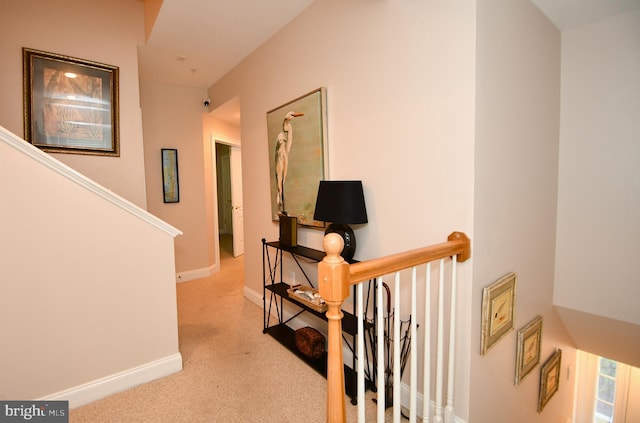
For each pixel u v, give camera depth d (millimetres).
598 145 2035
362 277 994
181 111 4227
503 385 1786
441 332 1438
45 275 1680
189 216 4363
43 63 2594
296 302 2264
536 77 1853
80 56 2746
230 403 1846
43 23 2594
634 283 1982
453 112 1469
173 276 2113
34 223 1639
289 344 2459
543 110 1955
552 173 2127
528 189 1855
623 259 2012
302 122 2398
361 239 2029
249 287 3549
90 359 1832
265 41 2883
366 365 2008
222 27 2639
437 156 1556
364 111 1937
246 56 3223
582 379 3133
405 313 1799
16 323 1616
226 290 3902
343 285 915
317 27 2262
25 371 1648
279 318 2902
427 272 1312
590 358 3168
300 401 1865
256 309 3279
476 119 1400
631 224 1963
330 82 2176
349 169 2080
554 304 2314
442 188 1546
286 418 1733
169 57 3258
